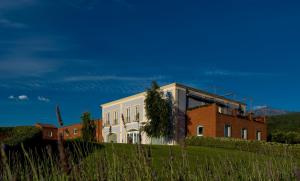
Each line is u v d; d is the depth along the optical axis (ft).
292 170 23.38
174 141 112.37
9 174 9.25
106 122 144.97
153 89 113.60
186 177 16.42
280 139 136.15
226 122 113.50
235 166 23.88
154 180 12.93
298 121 183.21
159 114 111.55
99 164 13.66
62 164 8.23
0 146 9.46
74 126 148.77
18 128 44.50
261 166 24.98
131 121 129.49
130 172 14.23
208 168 20.11
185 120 117.19
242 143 86.63
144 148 12.98
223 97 130.93
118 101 138.41
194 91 121.08
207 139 100.32
